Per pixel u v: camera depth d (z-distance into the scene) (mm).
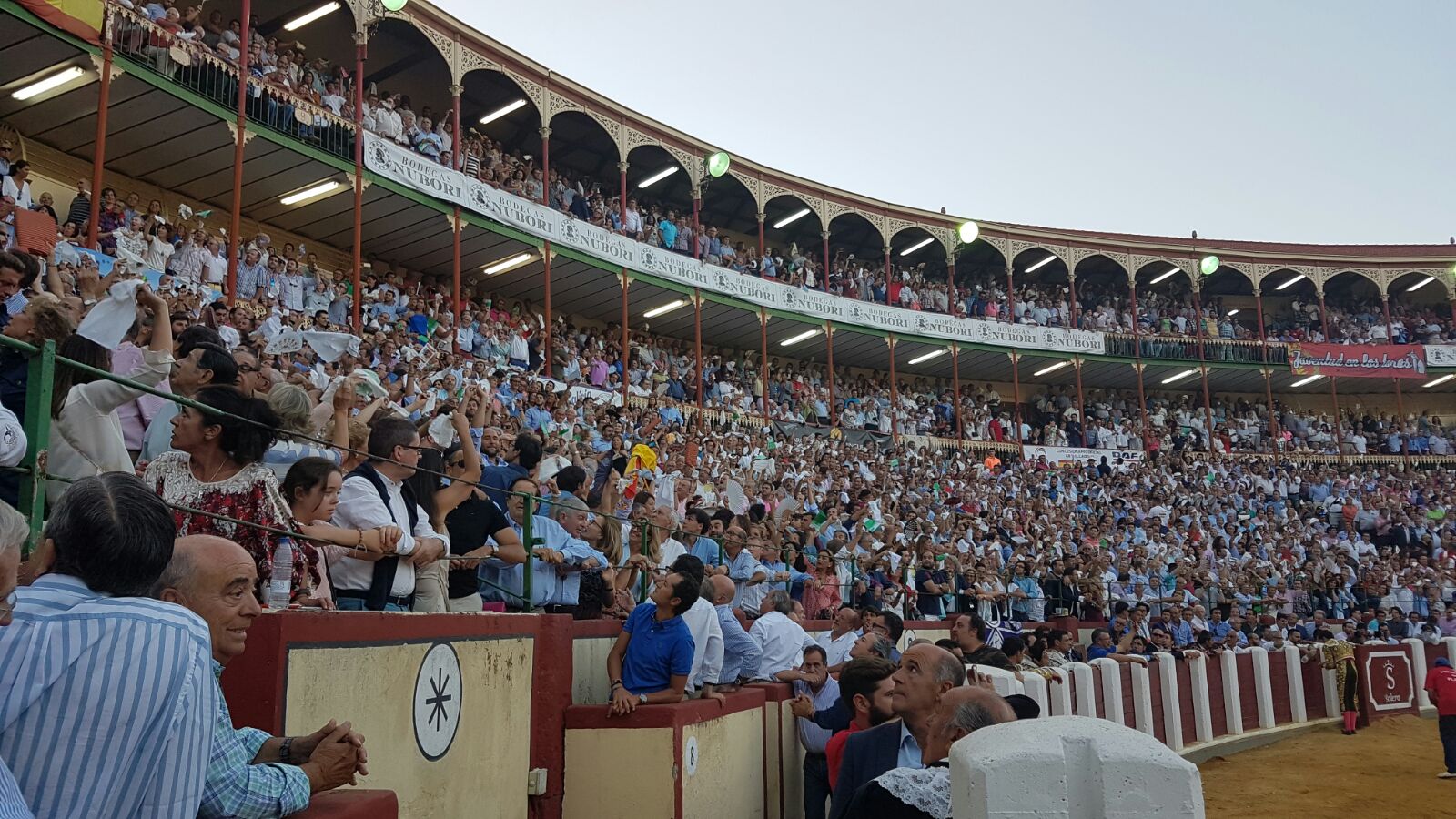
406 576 4723
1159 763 2047
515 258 24875
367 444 5102
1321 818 12211
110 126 17656
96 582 2180
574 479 7609
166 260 15625
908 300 34094
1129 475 33688
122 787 1986
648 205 31953
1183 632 20016
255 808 2338
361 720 3709
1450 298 40125
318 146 19047
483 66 22984
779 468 21766
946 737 3377
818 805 8055
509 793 5188
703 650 6984
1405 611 26344
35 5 14469
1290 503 34719
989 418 35531
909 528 20125
